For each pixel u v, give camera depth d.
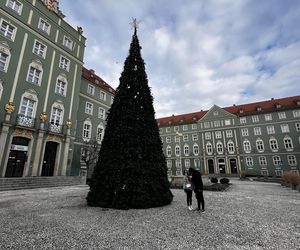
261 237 4.35
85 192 12.69
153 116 9.19
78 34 25.69
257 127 40.47
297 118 37.03
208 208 7.50
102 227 5.02
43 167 18.95
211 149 44.44
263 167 38.03
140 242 4.04
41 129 18.69
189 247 3.80
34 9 20.38
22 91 17.92
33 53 19.52
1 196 10.83
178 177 20.02
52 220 5.66
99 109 29.28
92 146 24.03
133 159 7.88
